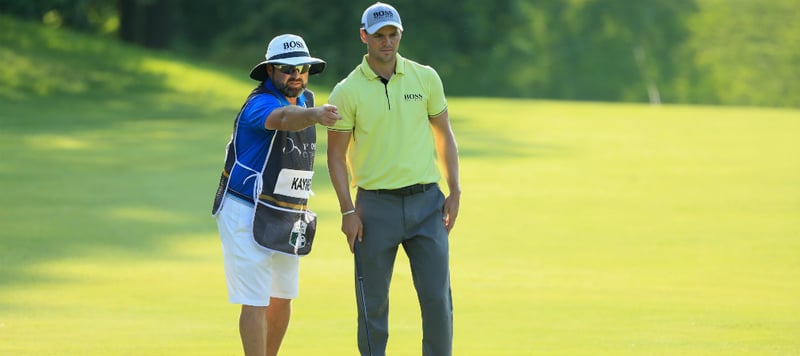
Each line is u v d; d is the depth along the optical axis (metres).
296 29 162.62
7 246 36.53
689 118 95.38
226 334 24.41
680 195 51.16
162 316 26.59
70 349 22.64
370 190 20.00
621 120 92.56
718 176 57.84
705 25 168.88
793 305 28.17
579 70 164.25
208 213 43.91
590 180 55.91
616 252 36.97
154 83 102.75
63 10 138.75
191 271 33.09
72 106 87.19
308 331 24.61
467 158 64.69
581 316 26.59
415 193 19.92
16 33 110.56
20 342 23.39
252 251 19.48
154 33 136.12
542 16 171.25
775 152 69.69
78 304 28.11
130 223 41.47
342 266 34.03
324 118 18.36
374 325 20.28
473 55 165.00
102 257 35.16
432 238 19.98
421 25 163.50
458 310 27.42
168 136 71.12
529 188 52.78
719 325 25.45
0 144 64.00
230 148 19.88
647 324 25.58
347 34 161.00
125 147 64.81
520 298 29.09
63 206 44.78
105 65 105.88
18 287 30.38
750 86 156.12
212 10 165.25
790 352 22.45
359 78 19.89
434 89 20.23
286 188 19.69
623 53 166.62
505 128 84.12
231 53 161.88
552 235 40.53
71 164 57.31
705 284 31.50
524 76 162.75
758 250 37.44
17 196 47.03
